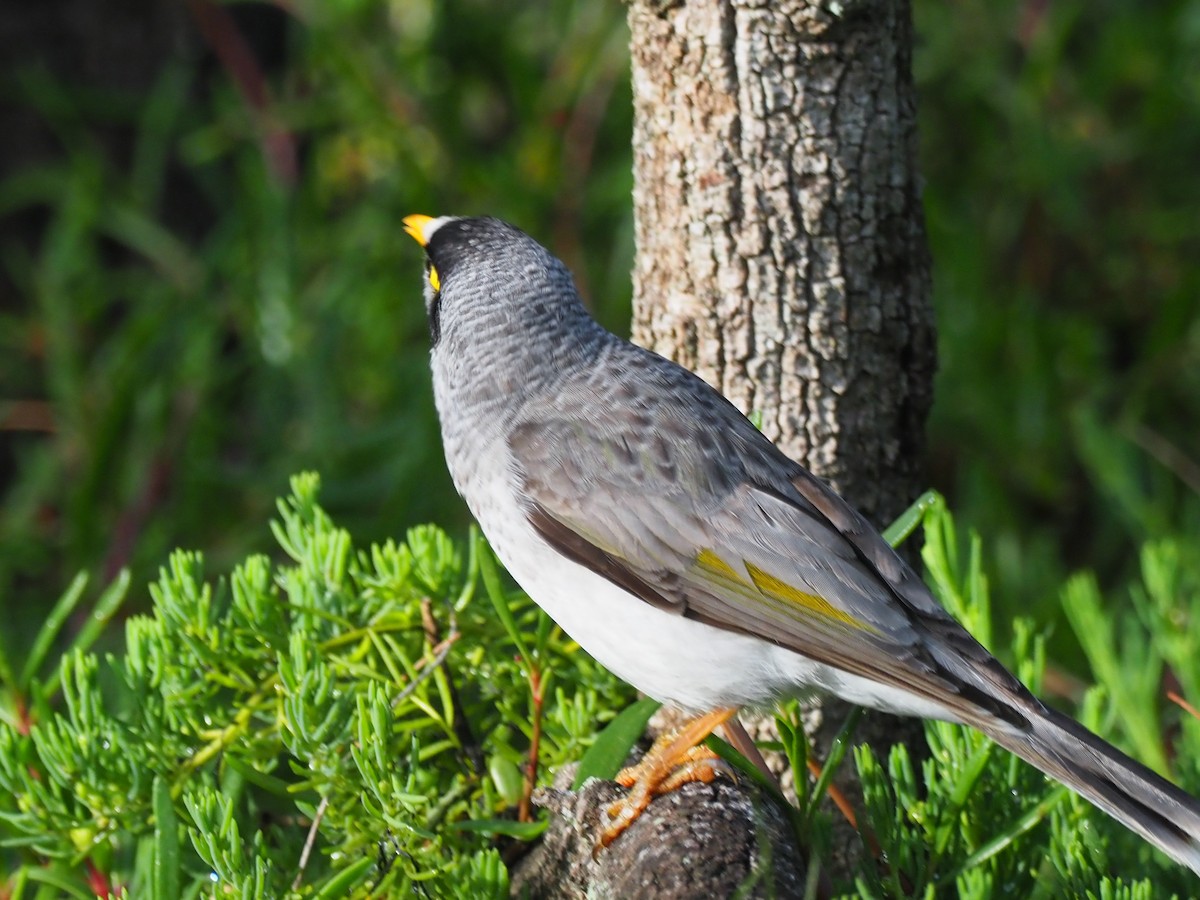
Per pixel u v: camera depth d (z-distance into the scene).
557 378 8.03
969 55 14.43
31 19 14.58
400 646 8.22
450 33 14.52
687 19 7.96
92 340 14.84
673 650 7.46
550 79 14.58
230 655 7.88
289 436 13.47
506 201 13.89
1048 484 13.56
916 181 8.23
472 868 7.04
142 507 13.02
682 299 8.27
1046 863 8.10
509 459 7.85
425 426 12.91
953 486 14.07
